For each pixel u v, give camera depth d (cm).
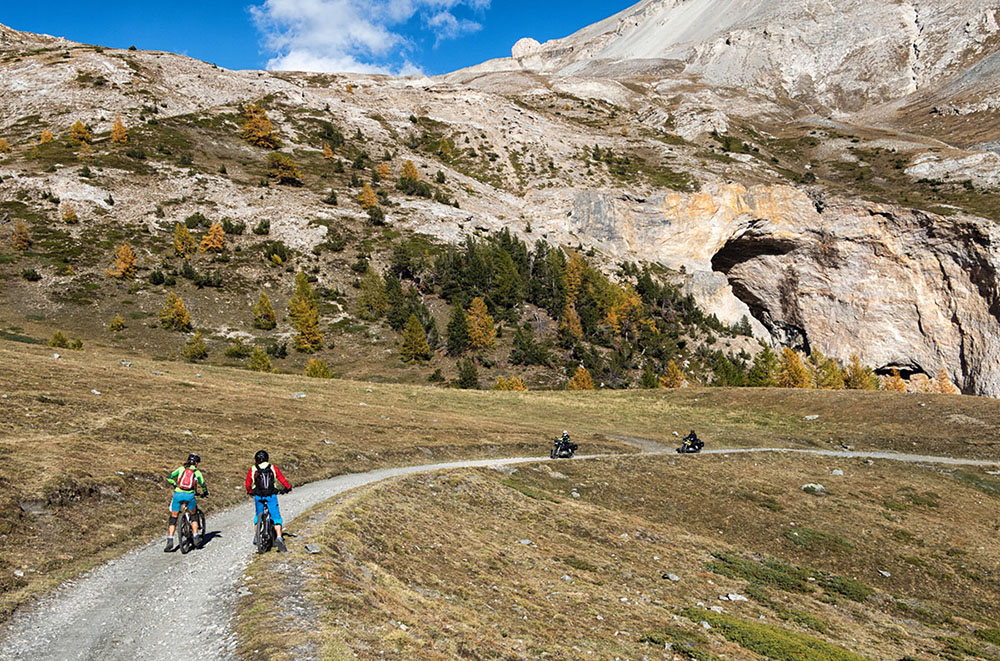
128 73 16212
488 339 8944
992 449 4322
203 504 1827
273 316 8862
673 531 2550
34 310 7738
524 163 16975
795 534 2736
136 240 9762
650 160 17488
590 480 3133
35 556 1244
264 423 3169
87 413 2555
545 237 13525
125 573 1233
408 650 920
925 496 3375
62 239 9262
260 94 17612
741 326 13162
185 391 3644
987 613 2228
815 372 10200
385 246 11188
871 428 4925
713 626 1484
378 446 3195
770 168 17025
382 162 15275
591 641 1225
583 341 9900
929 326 13038
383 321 9450
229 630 934
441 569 1510
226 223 10606
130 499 1691
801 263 14650
